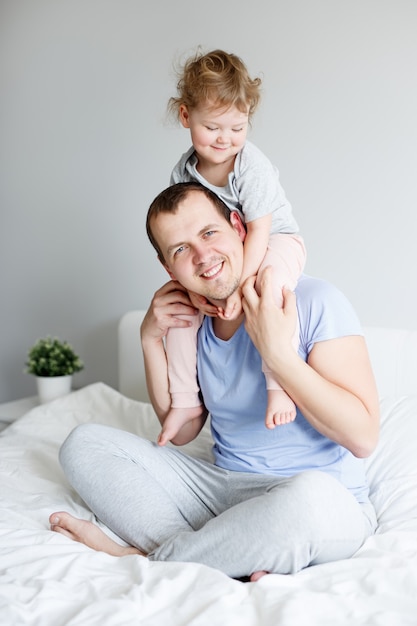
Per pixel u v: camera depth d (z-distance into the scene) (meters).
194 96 1.59
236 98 1.56
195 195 1.53
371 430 1.48
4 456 2.09
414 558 1.31
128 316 2.81
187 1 2.79
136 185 2.98
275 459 1.60
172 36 2.83
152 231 1.56
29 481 1.91
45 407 2.51
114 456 1.67
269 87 2.65
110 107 3.00
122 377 2.81
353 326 1.54
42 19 3.12
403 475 1.78
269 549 1.30
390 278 2.51
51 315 3.25
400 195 2.47
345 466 1.62
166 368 1.78
